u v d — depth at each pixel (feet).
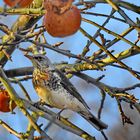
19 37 30.63
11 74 39.81
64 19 27.20
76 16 27.32
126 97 36.24
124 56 36.45
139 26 30.17
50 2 27.25
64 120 33.88
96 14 32.91
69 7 27.32
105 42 37.11
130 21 29.96
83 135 33.73
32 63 42.70
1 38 34.35
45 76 42.06
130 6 29.63
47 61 42.78
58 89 42.11
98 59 37.11
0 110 34.73
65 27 27.27
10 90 32.24
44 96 42.52
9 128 33.86
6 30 31.04
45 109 32.71
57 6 27.22
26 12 30.27
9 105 34.35
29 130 34.04
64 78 42.45
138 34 33.73
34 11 30.35
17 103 32.04
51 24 27.27
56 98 42.19
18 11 30.17
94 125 39.32
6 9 29.01
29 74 42.11
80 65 38.14
